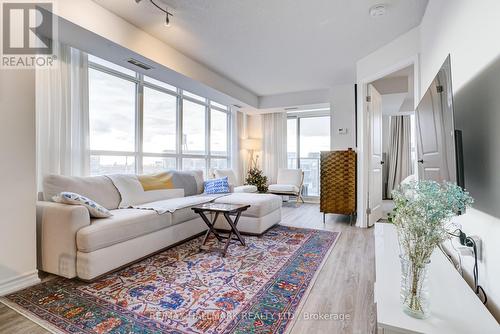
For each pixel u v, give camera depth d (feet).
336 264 8.07
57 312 5.42
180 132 15.98
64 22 7.51
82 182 8.95
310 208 18.11
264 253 8.93
